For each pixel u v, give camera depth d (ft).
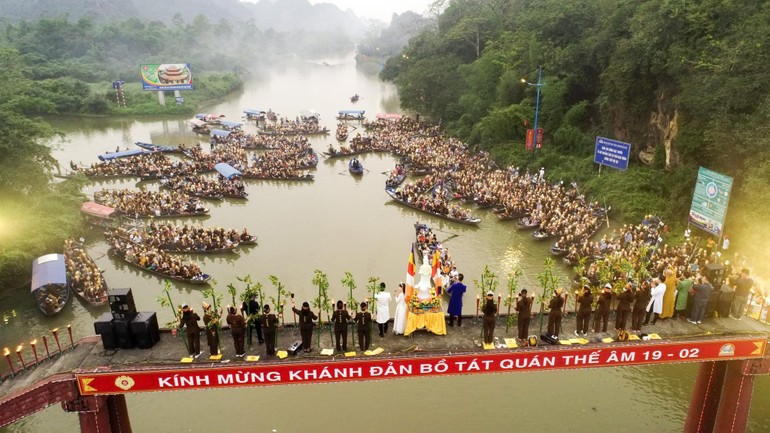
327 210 182.39
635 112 182.09
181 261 136.98
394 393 89.30
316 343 65.92
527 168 207.72
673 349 63.87
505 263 137.28
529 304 64.59
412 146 252.62
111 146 292.81
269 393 89.97
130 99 412.98
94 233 164.96
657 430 79.71
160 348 64.54
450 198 188.34
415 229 159.53
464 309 114.52
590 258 130.00
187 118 383.45
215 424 82.84
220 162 237.45
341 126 312.71
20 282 132.57
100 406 59.41
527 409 84.89
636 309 66.74
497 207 175.83
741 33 131.03
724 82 127.95
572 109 214.28
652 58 162.81
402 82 336.08
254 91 524.93
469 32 319.47
